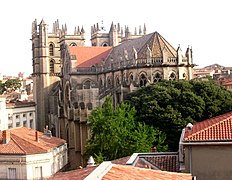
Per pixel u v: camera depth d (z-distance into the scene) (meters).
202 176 34.12
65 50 155.75
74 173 25.91
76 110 129.25
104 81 139.38
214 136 34.31
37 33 192.00
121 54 135.12
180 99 90.06
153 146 76.62
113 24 193.88
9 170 78.12
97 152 80.31
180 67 113.56
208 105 91.06
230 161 33.59
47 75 190.12
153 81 112.62
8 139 81.50
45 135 97.12
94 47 156.75
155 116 88.31
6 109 163.25
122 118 83.56
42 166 79.69
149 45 118.88
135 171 23.98
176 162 41.41
